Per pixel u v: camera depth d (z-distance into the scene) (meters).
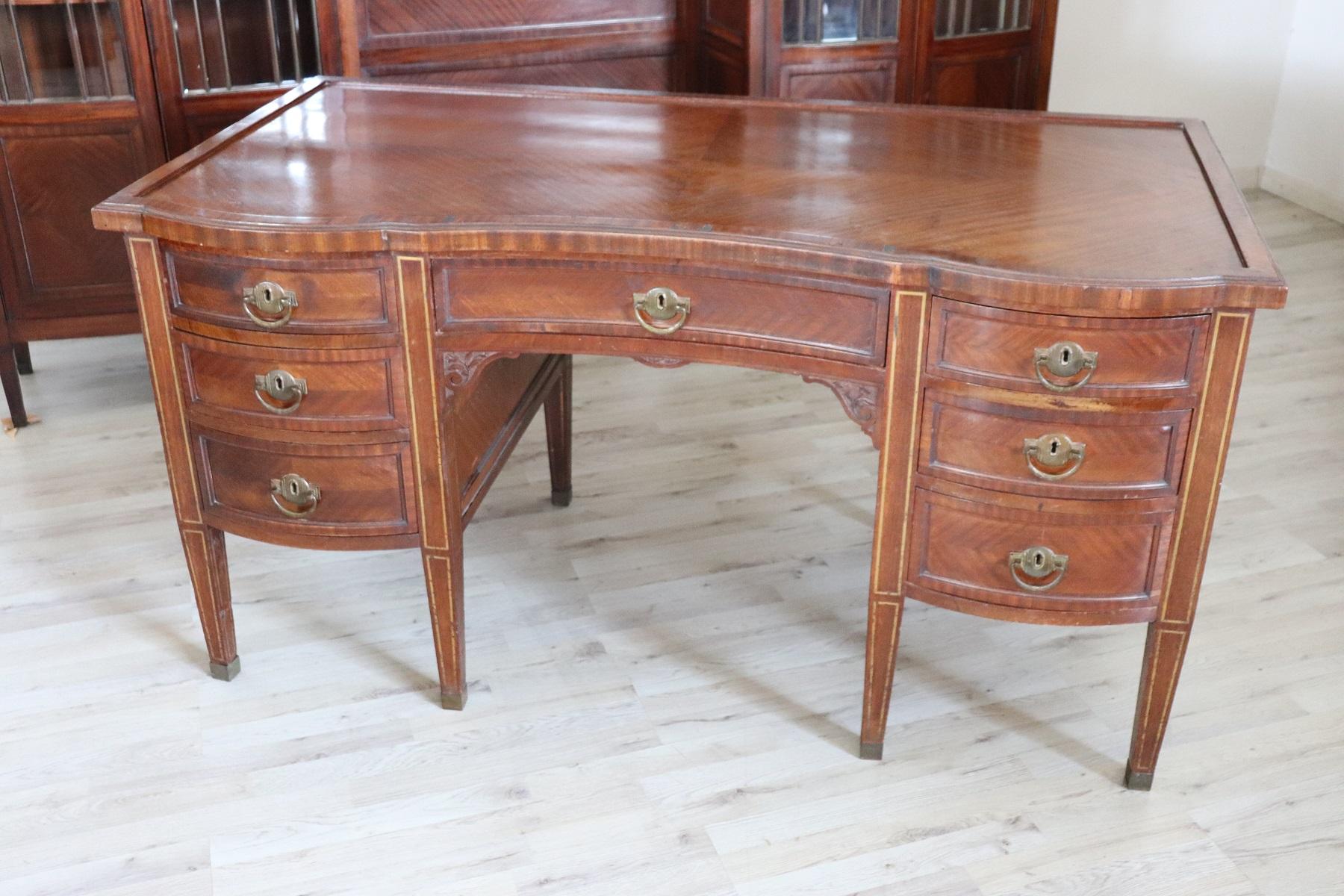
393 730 2.15
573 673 2.28
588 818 1.97
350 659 2.32
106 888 1.84
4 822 1.95
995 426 1.77
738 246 1.74
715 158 2.13
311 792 2.02
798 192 1.96
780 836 1.93
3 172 2.85
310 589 2.52
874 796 2.01
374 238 1.80
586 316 1.87
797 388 3.31
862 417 1.83
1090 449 1.75
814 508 2.78
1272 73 4.45
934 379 1.77
